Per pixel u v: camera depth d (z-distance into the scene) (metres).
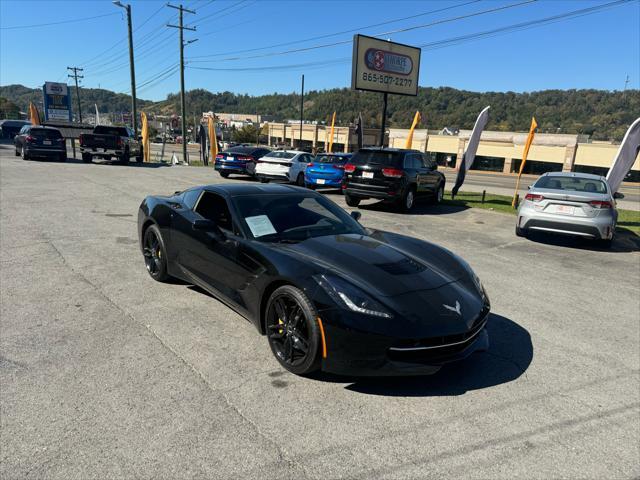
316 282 3.14
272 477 2.28
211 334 3.91
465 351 3.22
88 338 3.73
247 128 85.31
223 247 4.00
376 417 2.84
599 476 2.40
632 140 11.26
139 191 12.70
